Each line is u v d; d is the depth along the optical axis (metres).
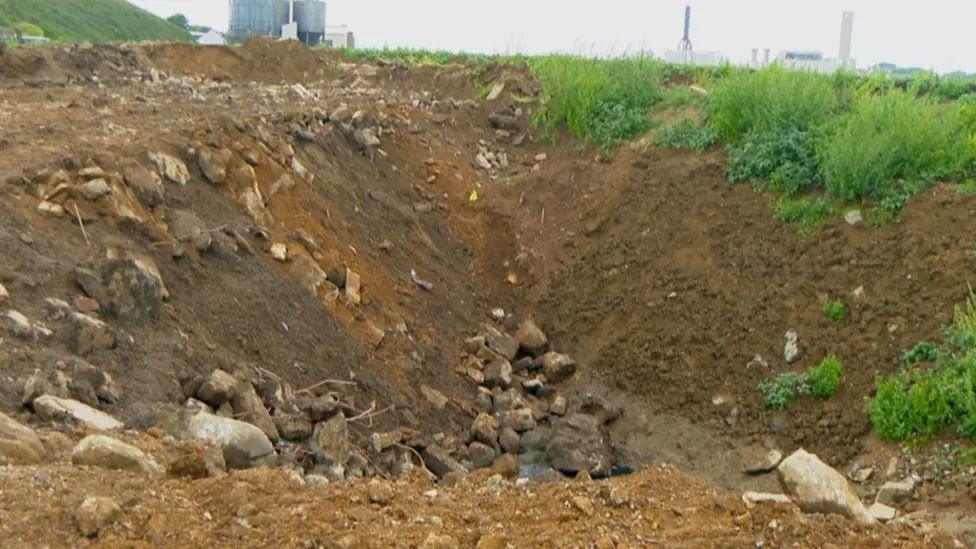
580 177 14.18
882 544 4.70
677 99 15.13
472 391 10.39
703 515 4.96
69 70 17.39
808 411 9.73
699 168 13.11
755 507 5.07
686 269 11.95
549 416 10.43
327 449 7.16
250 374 7.53
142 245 7.96
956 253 10.14
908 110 11.93
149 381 6.52
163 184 8.99
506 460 9.09
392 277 11.30
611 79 15.93
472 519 4.66
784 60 15.88
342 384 8.52
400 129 14.64
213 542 3.95
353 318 9.75
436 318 11.30
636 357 11.29
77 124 10.03
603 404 10.60
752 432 9.87
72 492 4.13
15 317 6.30
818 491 5.33
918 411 8.80
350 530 4.23
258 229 9.52
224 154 10.04
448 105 16.64
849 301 10.40
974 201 10.60
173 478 4.68
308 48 21.73
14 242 7.00
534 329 11.91
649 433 10.32
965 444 8.47
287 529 4.15
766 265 11.34
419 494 5.01
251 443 5.85
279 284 9.00
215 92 15.45
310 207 10.99
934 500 8.02
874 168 11.20
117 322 6.98
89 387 5.99
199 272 8.28
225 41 30.41
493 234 13.61
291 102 14.38
